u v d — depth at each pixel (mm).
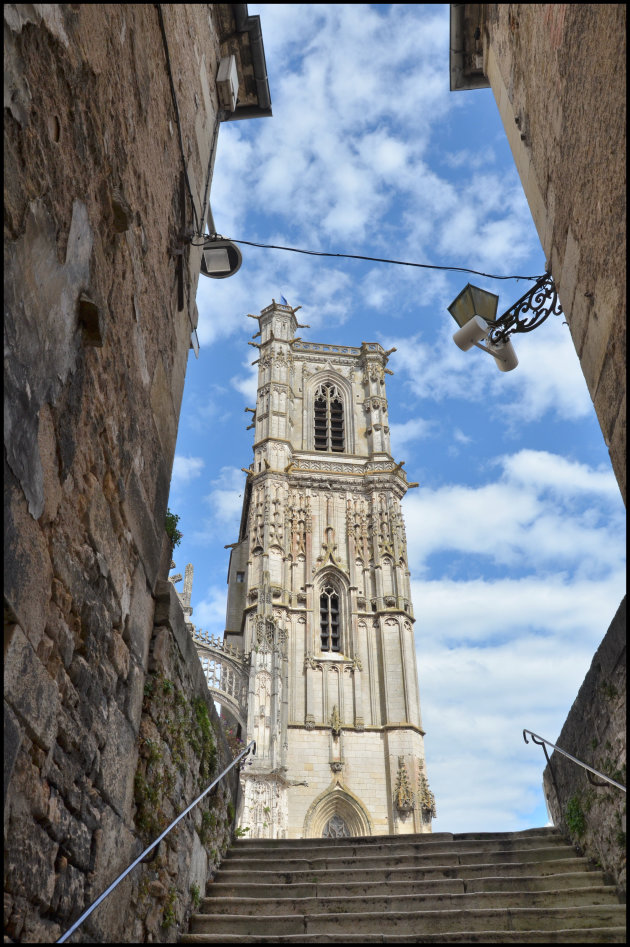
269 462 52750
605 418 7180
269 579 47000
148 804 6227
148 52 7188
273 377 57750
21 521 4027
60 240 4680
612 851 8023
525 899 7867
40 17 4430
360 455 55344
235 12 11633
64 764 4586
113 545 5836
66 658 4688
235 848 10539
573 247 8016
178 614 7578
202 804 8531
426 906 7988
